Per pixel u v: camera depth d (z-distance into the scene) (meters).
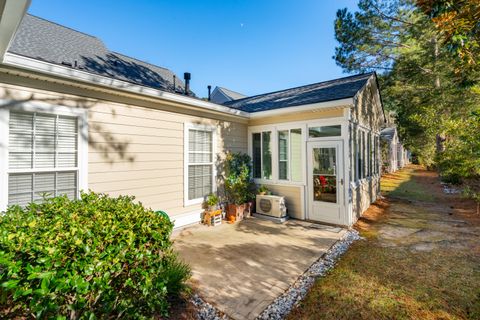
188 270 3.14
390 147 21.25
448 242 4.74
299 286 3.21
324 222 6.20
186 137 5.75
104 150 4.36
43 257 1.59
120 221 2.26
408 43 10.69
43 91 3.65
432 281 3.24
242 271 3.60
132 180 4.75
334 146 6.00
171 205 5.43
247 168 7.12
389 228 5.86
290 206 6.79
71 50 5.85
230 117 7.04
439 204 8.63
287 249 4.46
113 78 4.17
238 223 6.23
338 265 3.81
